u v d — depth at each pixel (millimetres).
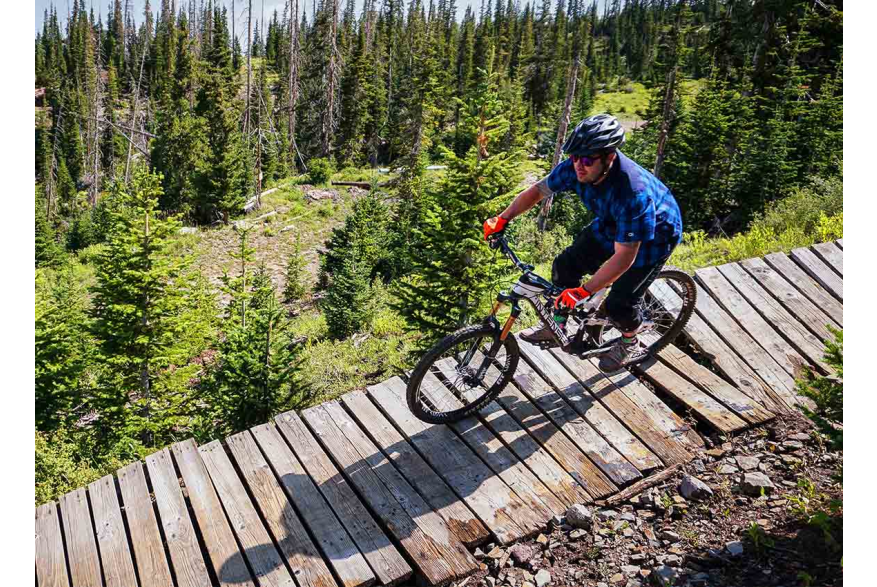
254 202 44281
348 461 4387
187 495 4316
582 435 4527
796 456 4148
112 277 12422
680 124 34125
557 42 95750
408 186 33188
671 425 4621
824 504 3549
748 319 5734
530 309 10586
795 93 31781
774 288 6184
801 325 5684
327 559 3674
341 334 18766
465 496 4055
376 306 19406
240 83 66875
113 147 85062
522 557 3643
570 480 4172
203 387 12195
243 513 4035
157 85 100562
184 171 49094
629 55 120688
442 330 10898
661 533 3668
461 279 10609
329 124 61594
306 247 36188
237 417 9742
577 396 4906
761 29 33938
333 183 50281
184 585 3588
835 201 10977
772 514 3623
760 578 3102
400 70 85125
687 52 35469
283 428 4750
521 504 3990
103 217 46875
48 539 3941
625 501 4039
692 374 5121
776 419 4590
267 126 57031
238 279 16094
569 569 3543
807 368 5059
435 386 4898
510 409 4820
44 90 110562
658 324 5207
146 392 13039
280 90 86688
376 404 4973
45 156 84188
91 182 87062
